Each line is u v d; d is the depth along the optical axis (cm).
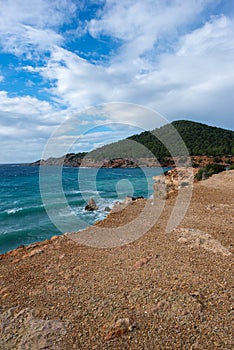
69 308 310
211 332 243
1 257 548
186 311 275
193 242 493
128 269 401
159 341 240
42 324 279
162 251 462
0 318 303
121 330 255
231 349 221
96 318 284
